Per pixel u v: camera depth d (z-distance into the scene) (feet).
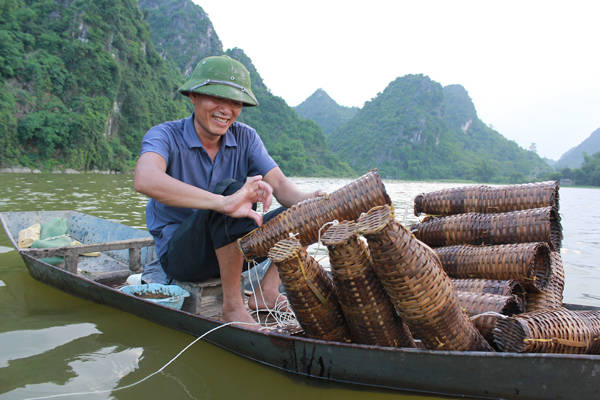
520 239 7.48
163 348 7.24
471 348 5.78
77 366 6.56
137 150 226.17
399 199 53.57
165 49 443.73
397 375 5.58
